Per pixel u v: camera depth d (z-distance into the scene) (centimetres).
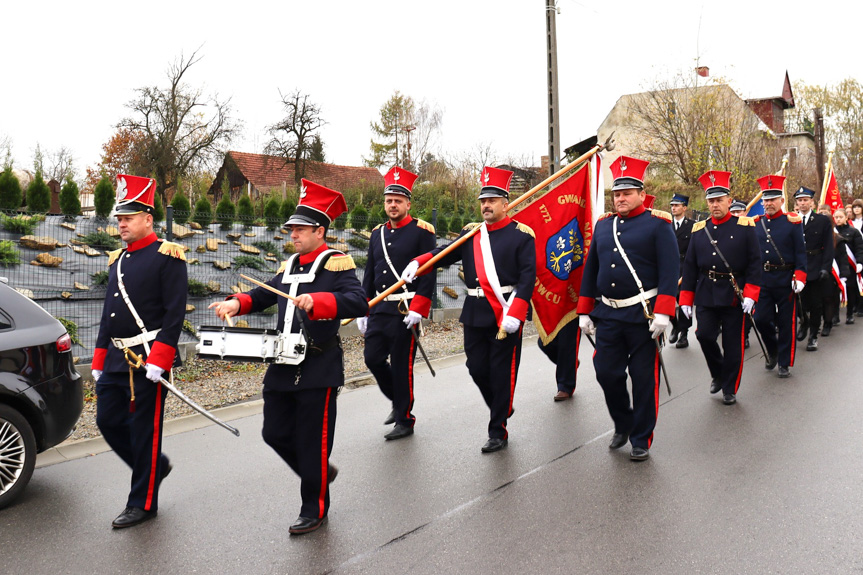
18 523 452
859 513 434
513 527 430
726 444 577
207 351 427
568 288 727
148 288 448
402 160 4800
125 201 455
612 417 580
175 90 3534
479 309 589
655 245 561
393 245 643
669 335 1151
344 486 506
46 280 912
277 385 435
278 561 395
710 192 734
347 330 1109
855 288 1233
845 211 1306
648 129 2989
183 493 501
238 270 1104
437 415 692
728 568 371
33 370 498
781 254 834
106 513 468
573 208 727
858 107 4419
